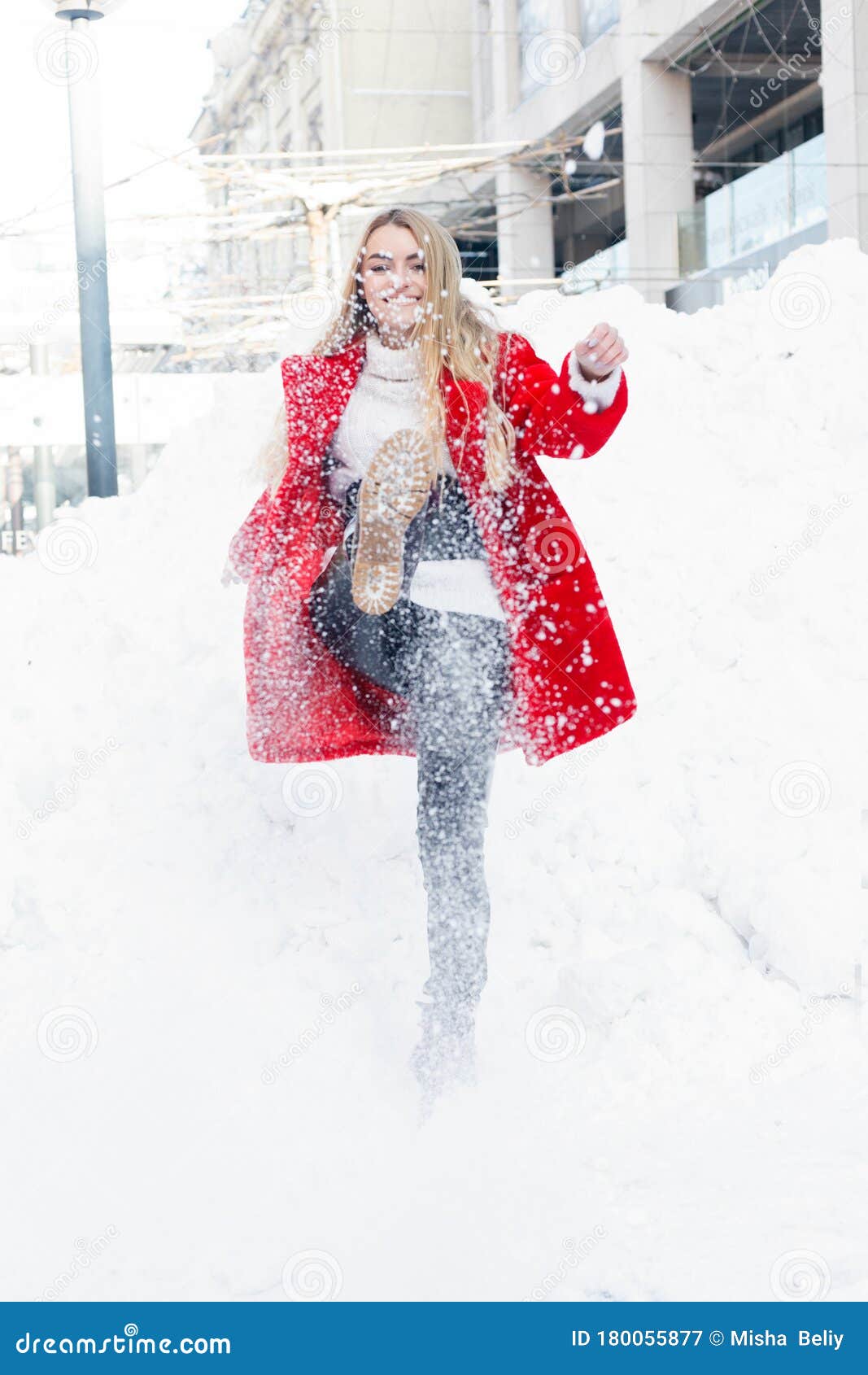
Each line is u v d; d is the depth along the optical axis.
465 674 2.11
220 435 4.39
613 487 3.68
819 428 3.75
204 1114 2.13
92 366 6.20
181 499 4.19
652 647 3.25
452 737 2.12
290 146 15.53
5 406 8.67
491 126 16.12
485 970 2.14
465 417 2.12
